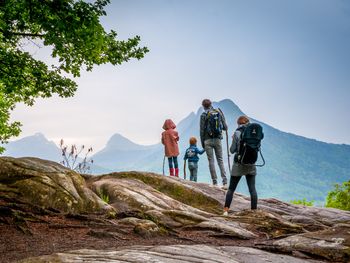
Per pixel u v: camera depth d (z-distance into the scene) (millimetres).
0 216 7676
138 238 7363
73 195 9414
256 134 10609
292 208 14133
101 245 6520
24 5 8812
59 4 8609
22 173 9461
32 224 7746
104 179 12883
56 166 10461
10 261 5449
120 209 10047
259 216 10555
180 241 7520
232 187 11047
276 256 6355
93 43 9758
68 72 11570
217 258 5449
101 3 8945
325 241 7250
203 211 11445
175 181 13508
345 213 13984
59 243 6598
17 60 11852
